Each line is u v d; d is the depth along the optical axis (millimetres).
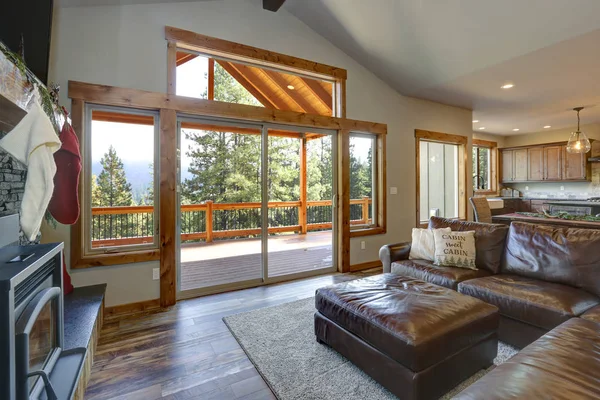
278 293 3426
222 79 3596
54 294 1509
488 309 1880
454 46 3482
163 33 3068
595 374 1160
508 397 1044
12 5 2096
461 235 2951
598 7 2557
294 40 3840
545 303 1989
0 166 1767
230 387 1812
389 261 3248
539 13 2773
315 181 4219
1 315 1036
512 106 5383
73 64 2717
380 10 3354
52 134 1624
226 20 3385
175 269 3143
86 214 2846
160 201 3059
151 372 1956
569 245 2350
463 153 5676
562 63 3529
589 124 6867
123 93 2877
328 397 1704
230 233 3646
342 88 4227
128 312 2910
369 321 1771
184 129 3326
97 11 2812
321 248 4379
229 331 2510
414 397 1519
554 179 7254
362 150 4582
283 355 2135
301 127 3982
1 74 1354
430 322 1651
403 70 4230
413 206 4996
